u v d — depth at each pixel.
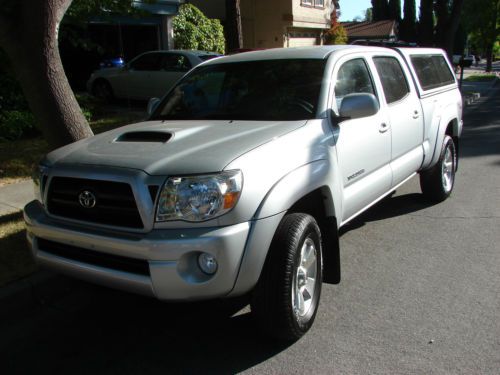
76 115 5.55
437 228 5.69
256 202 3.09
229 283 3.02
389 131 4.86
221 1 25.12
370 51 5.05
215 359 3.40
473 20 42.16
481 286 4.26
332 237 3.91
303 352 3.41
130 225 3.10
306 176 3.44
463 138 11.65
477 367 3.18
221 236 2.94
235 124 3.92
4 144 9.39
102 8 9.57
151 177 3.05
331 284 4.27
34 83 5.33
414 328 3.64
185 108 4.59
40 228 3.45
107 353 3.54
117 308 4.16
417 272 4.57
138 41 17.23
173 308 4.11
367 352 3.38
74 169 3.31
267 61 4.62
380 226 5.80
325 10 27.62
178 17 17.55
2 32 5.18
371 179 4.59
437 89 6.40
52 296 4.26
